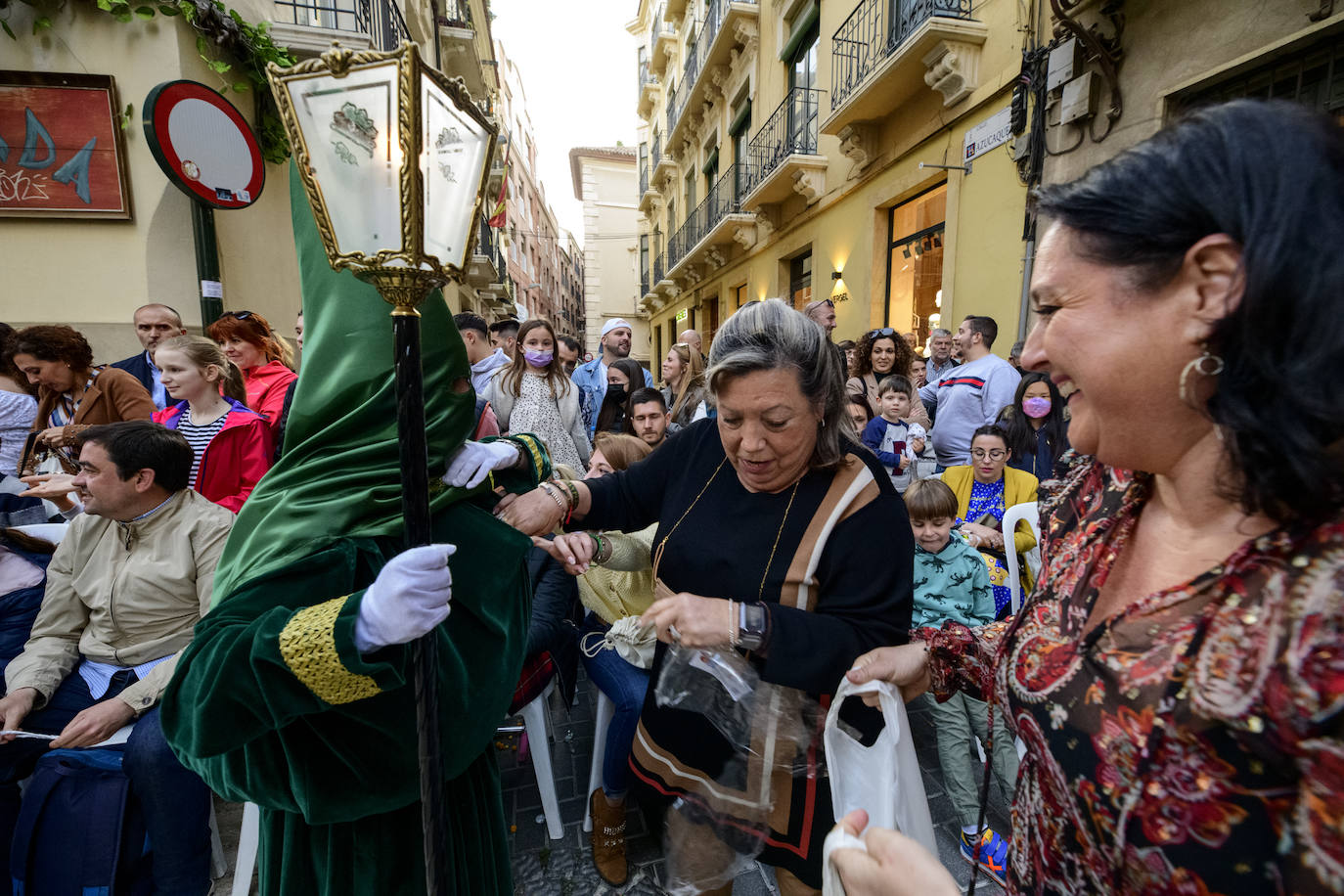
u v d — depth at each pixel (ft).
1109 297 1.47
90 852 4.75
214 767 2.68
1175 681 1.41
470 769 3.33
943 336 15.17
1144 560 1.71
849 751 3.03
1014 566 5.74
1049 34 13.03
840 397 3.28
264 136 14.14
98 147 11.85
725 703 3.41
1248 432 1.26
